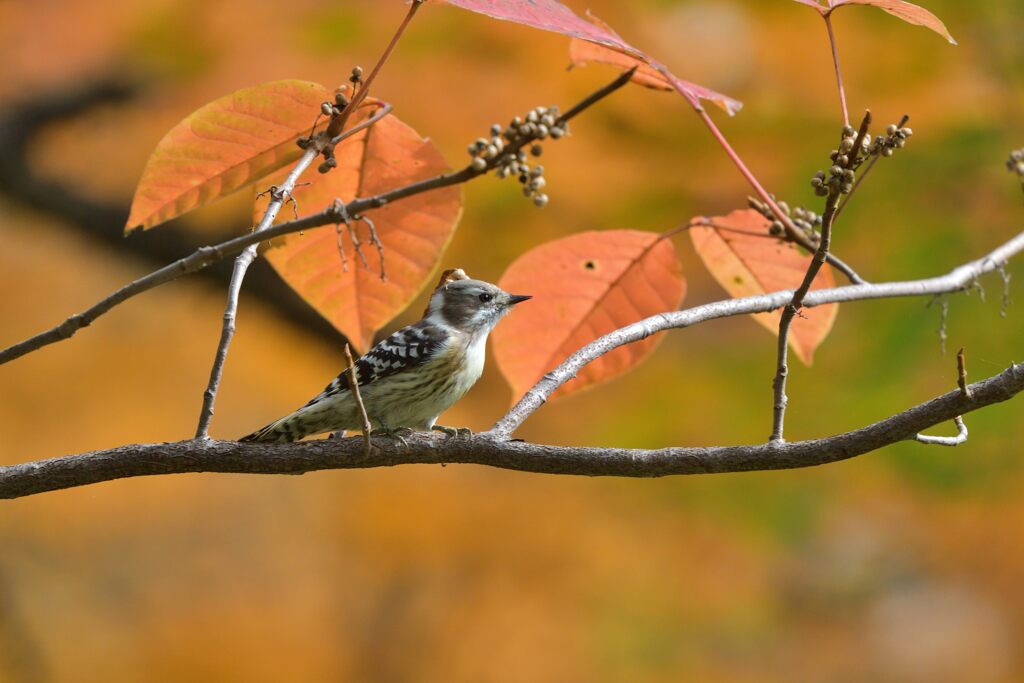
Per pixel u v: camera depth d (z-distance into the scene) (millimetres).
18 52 12328
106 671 16516
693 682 13438
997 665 13492
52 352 16031
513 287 7742
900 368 11094
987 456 11945
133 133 12875
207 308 15578
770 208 7188
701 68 11422
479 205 11672
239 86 11641
